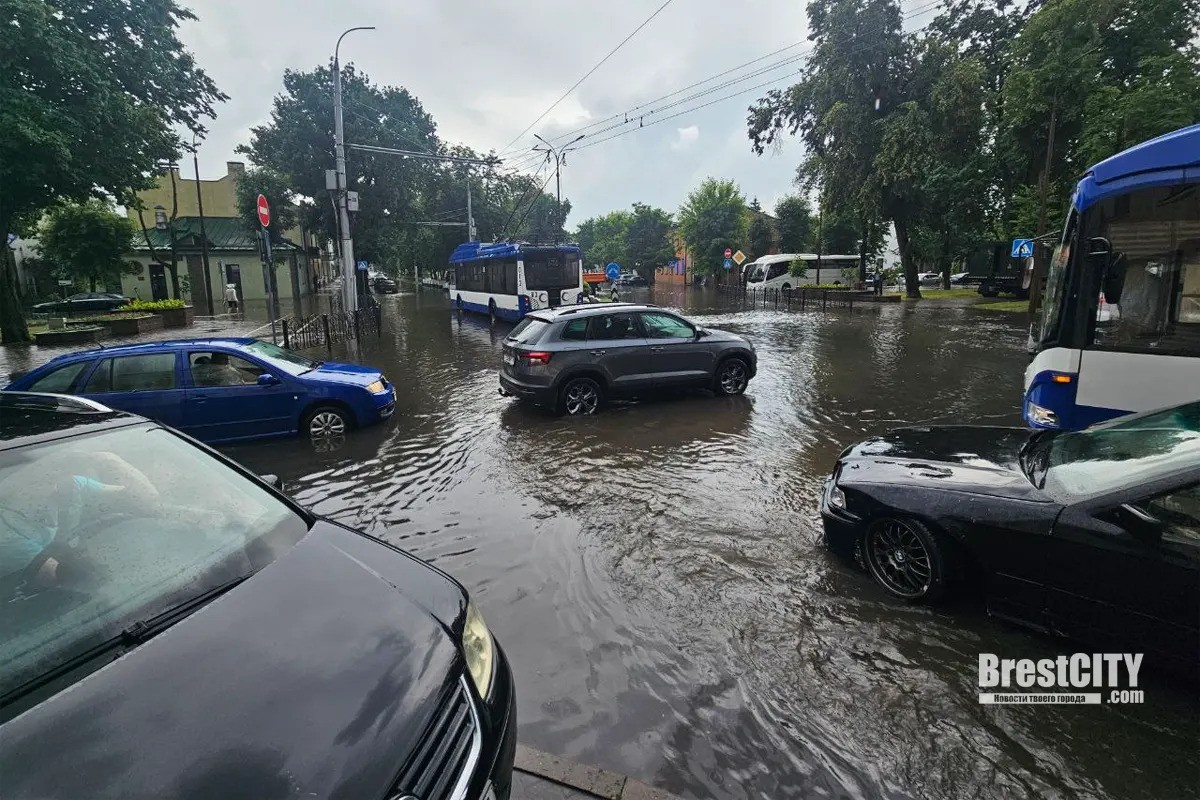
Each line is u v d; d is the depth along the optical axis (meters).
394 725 1.69
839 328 20.25
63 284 39.75
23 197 16.86
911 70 27.88
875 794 2.46
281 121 35.12
